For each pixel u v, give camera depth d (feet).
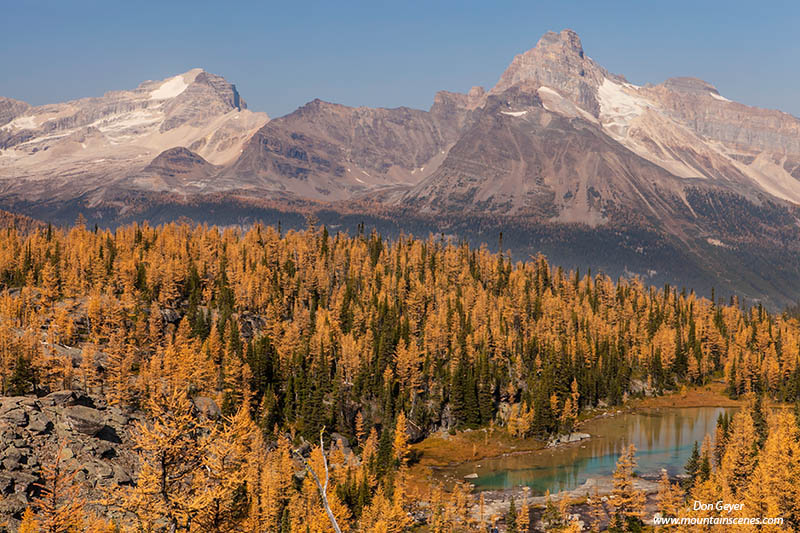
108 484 407.23
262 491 410.72
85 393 513.04
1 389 490.08
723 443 552.00
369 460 548.31
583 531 457.27
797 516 405.18
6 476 377.30
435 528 445.78
